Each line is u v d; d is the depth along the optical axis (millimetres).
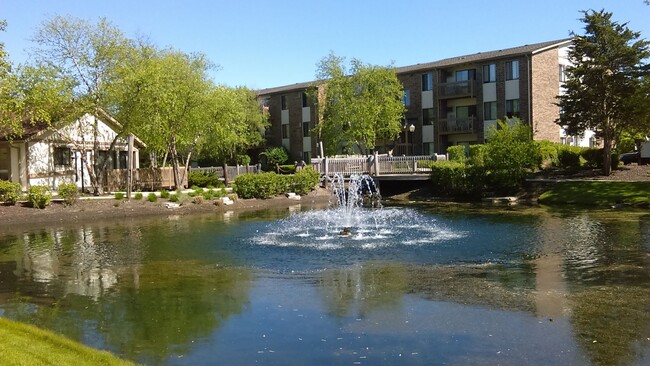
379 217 22641
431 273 11188
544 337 7125
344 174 38750
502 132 31109
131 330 7859
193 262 13164
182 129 34000
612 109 30078
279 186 33406
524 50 41625
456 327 7621
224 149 47625
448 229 18141
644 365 6164
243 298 9516
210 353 6883
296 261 12930
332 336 7406
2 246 16547
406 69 49969
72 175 33125
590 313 8109
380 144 51594
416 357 6574
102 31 29281
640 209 23297
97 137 32938
